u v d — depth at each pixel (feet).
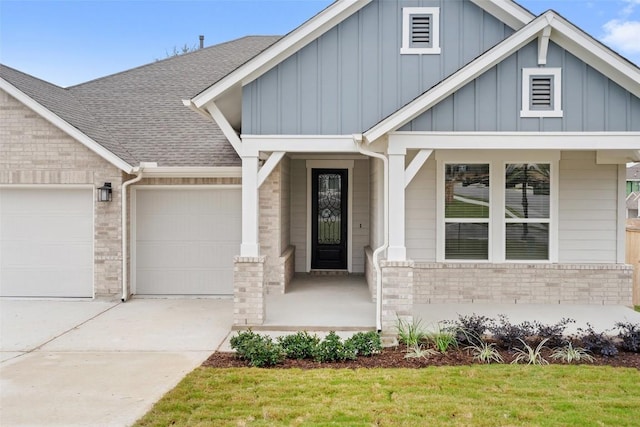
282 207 41.34
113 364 23.35
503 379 20.86
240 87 31.60
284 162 42.83
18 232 38.27
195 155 39.63
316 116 31.04
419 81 31.68
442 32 31.99
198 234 39.73
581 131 28.19
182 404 18.34
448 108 28.40
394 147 28.55
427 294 36.86
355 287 41.37
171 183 39.04
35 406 18.54
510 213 37.01
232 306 36.06
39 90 40.40
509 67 28.27
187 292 39.73
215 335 28.40
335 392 19.47
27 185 37.47
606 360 23.65
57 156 37.19
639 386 20.11
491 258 36.88
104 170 37.37
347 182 48.75
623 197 36.68
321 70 31.12
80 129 37.09
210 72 52.08
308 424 16.61
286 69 30.99
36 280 38.29
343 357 23.50
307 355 23.95
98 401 18.98
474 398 18.86
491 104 28.35
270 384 20.34
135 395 19.57
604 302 36.32
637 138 27.99
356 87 31.32
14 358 24.29
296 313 32.40
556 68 28.14
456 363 23.29
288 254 41.86
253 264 29.73
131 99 47.39
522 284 36.58
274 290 38.70
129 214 38.75
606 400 18.62
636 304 40.65
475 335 25.49
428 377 21.08
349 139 30.96
